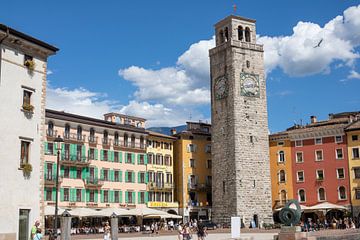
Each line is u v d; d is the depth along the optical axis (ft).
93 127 294.46
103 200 294.25
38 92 153.58
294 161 337.93
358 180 311.06
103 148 298.35
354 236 183.62
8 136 140.77
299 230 164.76
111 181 299.99
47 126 270.26
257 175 315.78
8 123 141.18
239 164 310.45
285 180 339.16
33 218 146.72
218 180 321.52
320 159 327.88
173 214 318.24
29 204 145.79
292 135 339.77
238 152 311.47
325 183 323.57
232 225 167.84
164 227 306.55
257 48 331.16
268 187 318.65
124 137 313.94
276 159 344.90
